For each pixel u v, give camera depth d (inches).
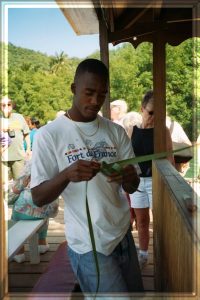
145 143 141.5
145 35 143.9
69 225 68.1
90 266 66.3
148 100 141.6
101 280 65.7
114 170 60.8
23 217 128.6
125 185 70.1
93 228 65.9
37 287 81.0
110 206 67.0
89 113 65.9
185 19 135.7
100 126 69.0
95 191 65.9
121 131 73.0
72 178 59.7
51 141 65.4
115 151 69.6
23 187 128.4
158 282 105.4
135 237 157.1
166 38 140.9
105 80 65.5
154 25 141.3
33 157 65.6
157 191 108.7
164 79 141.3
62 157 65.7
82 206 66.2
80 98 65.6
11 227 121.8
